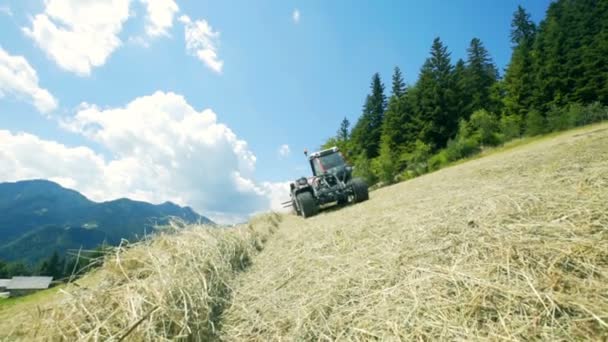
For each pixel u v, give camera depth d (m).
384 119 34.19
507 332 1.10
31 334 1.44
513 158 7.30
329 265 2.25
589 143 6.07
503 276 1.41
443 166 21.06
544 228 1.78
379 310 1.45
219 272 2.38
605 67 21.39
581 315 1.10
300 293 1.92
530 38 34.72
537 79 24.19
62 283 1.94
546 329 1.07
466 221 2.24
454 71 30.34
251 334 1.57
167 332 1.40
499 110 28.80
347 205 7.02
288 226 6.04
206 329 1.60
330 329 1.42
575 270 1.35
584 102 21.97
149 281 1.77
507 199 2.53
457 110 27.42
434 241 2.07
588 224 1.72
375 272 1.88
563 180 2.99
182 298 1.66
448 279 1.50
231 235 3.59
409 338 1.21
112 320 1.42
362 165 26.47
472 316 1.23
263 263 3.03
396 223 2.97
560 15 31.44
